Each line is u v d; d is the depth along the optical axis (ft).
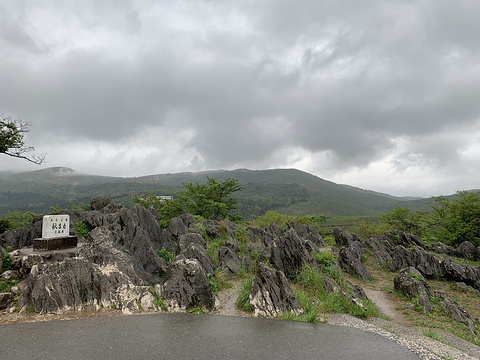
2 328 32.01
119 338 29.94
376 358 29.35
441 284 82.43
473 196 147.23
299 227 130.31
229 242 82.48
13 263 46.01
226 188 175.94
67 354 26.07
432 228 177.06
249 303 44.04
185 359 26.02
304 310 43.19
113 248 48.78
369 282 80.43
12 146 103.50
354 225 265.54
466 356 35.01
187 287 42.34
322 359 28.09
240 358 26.96
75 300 38.24
